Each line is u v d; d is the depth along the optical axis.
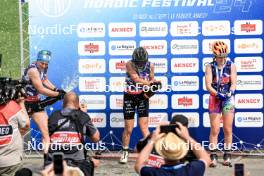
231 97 11.54
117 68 12.48
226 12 12.26
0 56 10.26
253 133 12.51
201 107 12.46
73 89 12.55
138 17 12.35
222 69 11.53
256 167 11.71
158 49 12.40
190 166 6.49
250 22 12.24
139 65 11.88
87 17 12.40
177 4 12.28
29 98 11.52
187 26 12.32
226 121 11.61
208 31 12.30
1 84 8.64
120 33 12.40
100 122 12.62
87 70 12.51
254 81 12.37
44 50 11.95
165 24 12.34
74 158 8.80
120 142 12.64
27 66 12.80
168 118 12.51
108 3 12.35
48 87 11.84
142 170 6.46
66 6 12.39
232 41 12.31
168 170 6.45
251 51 12.31
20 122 8.60
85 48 12.47
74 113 8.95
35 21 12.43
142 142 7.55
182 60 12.40
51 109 12.57
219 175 11.20
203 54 12.35
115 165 12.06
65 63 12.50
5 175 8.56
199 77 12.40
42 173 6.29
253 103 12.43
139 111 12.05
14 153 8.55
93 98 12.57
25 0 12.49
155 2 12.29
